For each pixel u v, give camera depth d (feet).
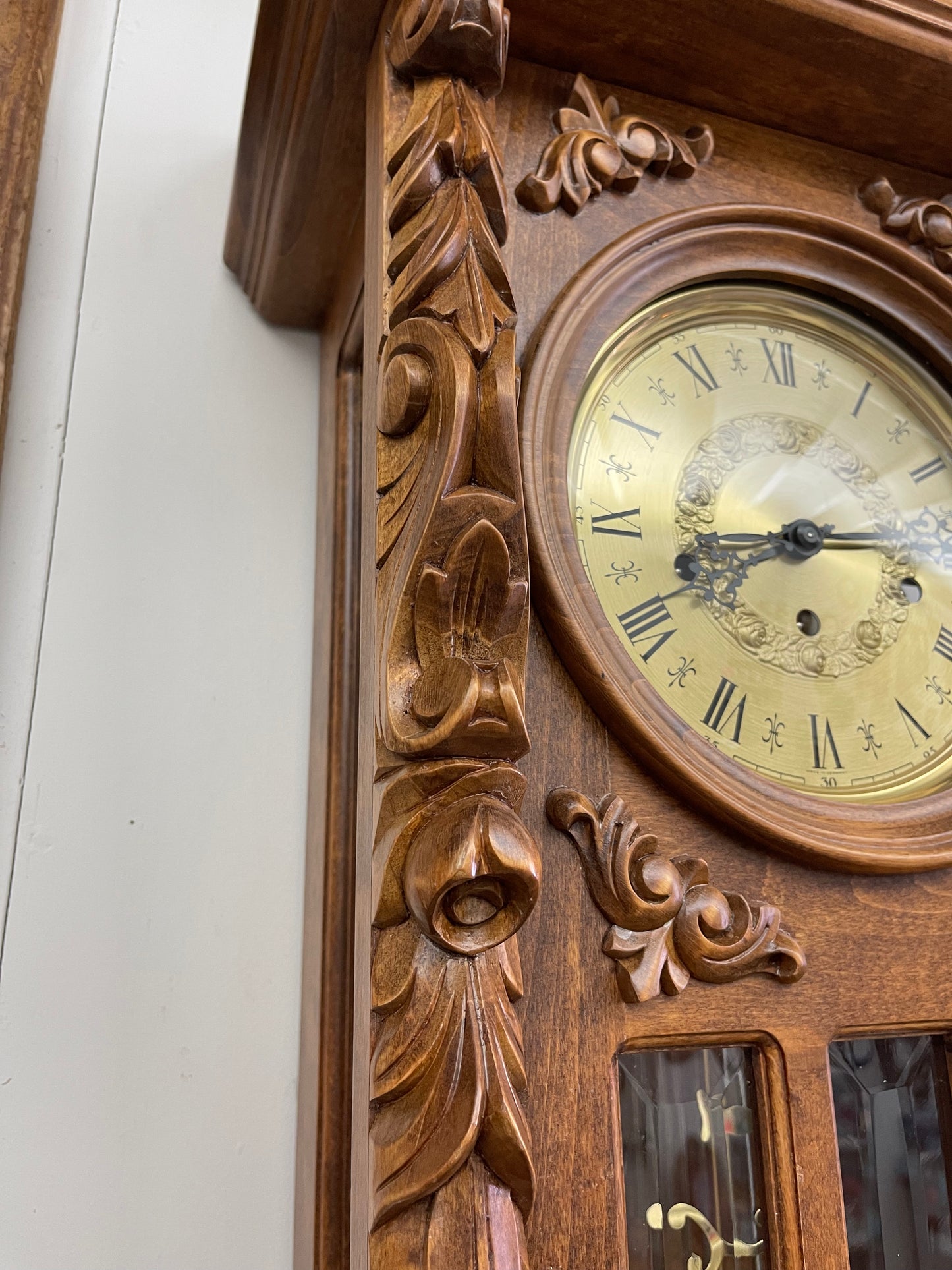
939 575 2.13
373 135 1.69
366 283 1.70
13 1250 2.02
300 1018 2.32
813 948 1.72
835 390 2.17
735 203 2.01
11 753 2.26
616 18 1.80
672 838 1.68
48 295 2.55
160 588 2.46
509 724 1.26
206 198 2.76
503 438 1.36
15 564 2.37
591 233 1.90
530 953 1.54
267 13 1.81
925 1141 1.74
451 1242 1.18
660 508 1.90
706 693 1.83
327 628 2.32
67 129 2.68
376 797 1.34
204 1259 2.12
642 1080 1.61
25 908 2.19
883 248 2.14
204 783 2.39
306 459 2.67
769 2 1.78
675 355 2.02
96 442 2.50
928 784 1.97
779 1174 1.61
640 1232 1.53
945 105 2.06
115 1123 2.14
